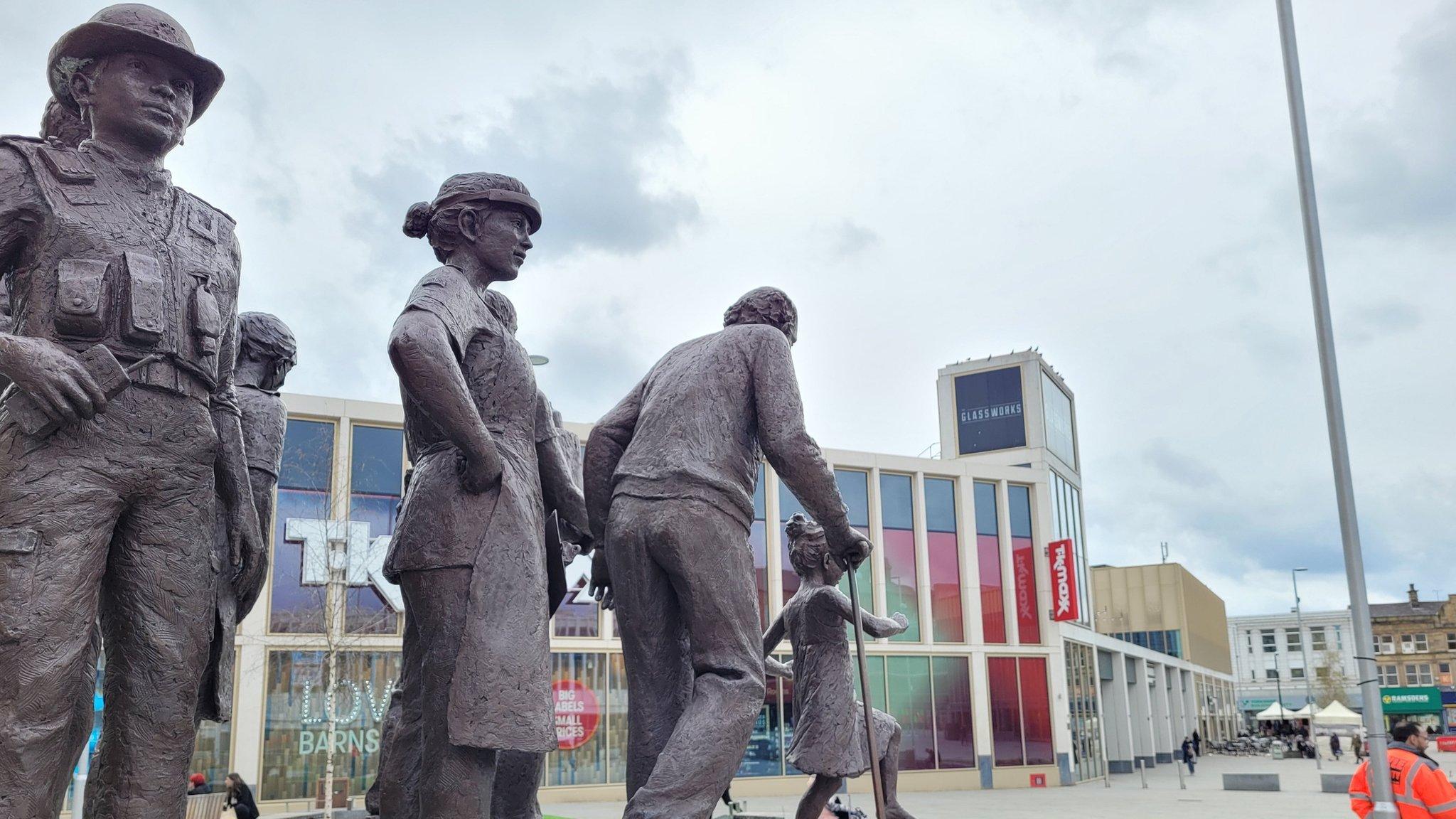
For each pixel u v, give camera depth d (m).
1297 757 64.31
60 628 3.25
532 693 3.65
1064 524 40.53
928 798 28.59
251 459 4.88
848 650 6.27
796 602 6.36
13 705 3.17
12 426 3.31
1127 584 69.31
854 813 10.06
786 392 4.17
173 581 3.55
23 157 3.53
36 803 3.19
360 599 23.73
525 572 3.75
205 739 22.22
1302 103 13.04
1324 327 12.13
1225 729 82.25
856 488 31.84
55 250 3.49
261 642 22.86
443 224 4.12
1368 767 8.78
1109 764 46.72
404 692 3.99
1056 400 42.41
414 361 3.63
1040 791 31.59
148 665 3.50
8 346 3.22
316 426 24.09
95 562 3.36
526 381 4.05
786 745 28.28
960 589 32.94
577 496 4.52
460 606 3.67
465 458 3.71
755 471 4.24
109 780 3.50
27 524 3.26
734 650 3.92
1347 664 118.31
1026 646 33.66
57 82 3.75
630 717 4.01
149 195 3.71
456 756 3.60
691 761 3.68
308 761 23.03
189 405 3.62
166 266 3.64
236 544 4.14
